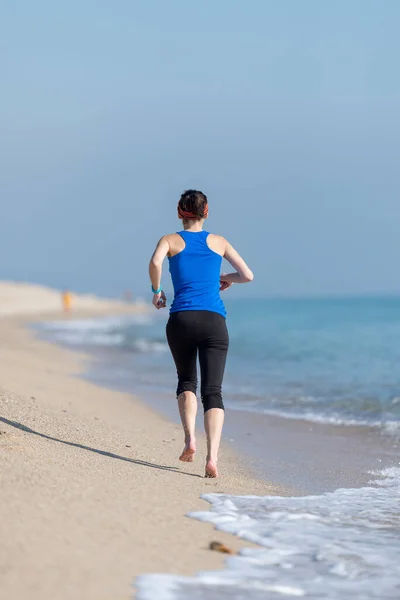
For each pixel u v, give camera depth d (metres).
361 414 19.22
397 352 40.91
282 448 14.63
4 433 11.58
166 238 11.03
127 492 8.93
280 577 6.66
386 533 8.31
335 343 50.16
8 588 5.64
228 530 8.03
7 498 7.62
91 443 12.53
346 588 6.46
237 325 85.69
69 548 6.61
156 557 6.80
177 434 15.52
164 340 50.25
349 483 11.57
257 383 26.50
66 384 22.47
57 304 132.25
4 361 26.31
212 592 6.14
